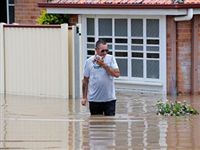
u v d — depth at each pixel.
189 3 40.88
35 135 24.86
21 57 40.34
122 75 43.34
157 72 42.00
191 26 41.94
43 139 23.95
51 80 39.31
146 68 42.41
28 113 32.09
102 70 29.70
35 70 39.88
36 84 39.88
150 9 41.41
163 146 22.83
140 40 42.59
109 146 22.75
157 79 41.97
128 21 42.94
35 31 39.75
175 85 41.66
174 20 41.28
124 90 43.12
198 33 42.06
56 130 26.12
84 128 26.61
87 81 29.98
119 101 37.84
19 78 40.50
